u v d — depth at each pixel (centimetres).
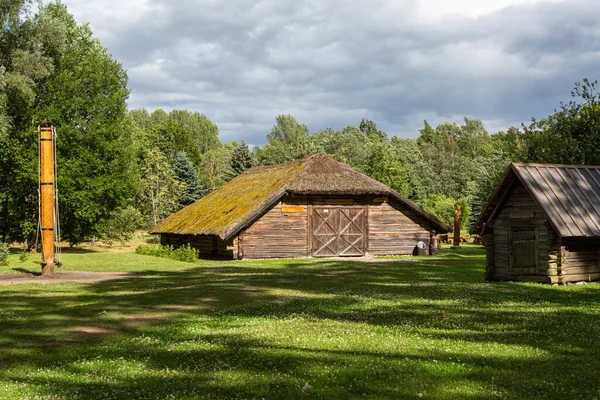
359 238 3703
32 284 2053
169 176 6962
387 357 887
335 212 3656
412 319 1226
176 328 1141
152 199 6719
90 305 1478
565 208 1958
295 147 7800
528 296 1622
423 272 2494
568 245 1970
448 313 1306
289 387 740
